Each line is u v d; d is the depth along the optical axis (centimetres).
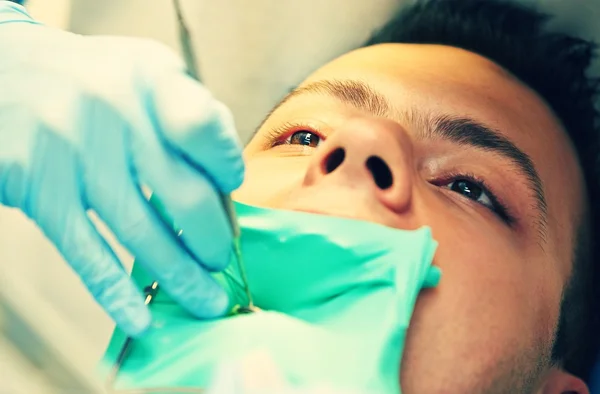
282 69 126
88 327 98
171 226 58
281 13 127
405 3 123
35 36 61
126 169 54
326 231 58
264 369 41
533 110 89
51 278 100
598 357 95
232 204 58
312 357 48
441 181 76
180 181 54
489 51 103
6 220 101
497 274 67
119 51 60
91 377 44
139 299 55
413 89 80
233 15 126
